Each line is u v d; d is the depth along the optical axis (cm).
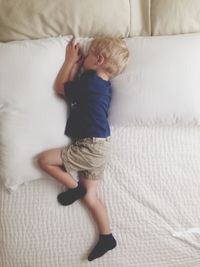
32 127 136
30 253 135
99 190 141
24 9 141
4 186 138
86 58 139
